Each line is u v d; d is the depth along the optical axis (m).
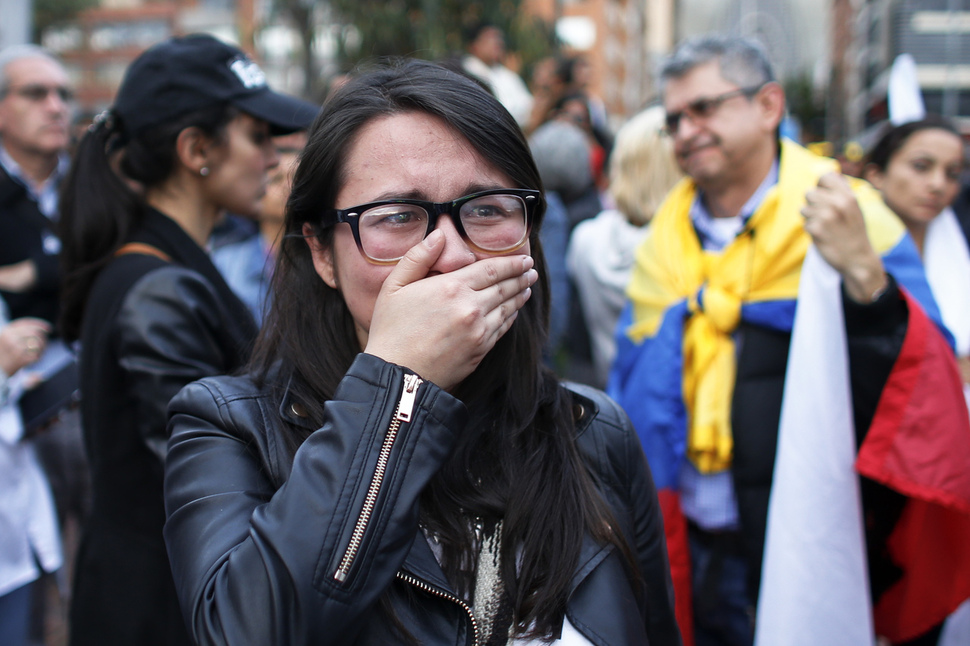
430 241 0.99
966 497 1.80
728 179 2.27
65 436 3.34
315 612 0.87
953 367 1.85
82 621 1.60
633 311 2.50
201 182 1.84
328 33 11.84
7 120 3.44
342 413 0.96
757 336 2.14
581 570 1.08
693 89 2.23
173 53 1.79
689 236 2.41
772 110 2.26
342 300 1.19
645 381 2.25
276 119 1.83
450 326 0.97
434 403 0.96
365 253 1.04
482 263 1.00
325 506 0.91
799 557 1.85
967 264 2.74
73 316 1.83
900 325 1.84
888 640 2.17
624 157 3.20
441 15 11.66
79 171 1.77
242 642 0.87
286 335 1.18
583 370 3.51
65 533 4.06
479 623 1.05
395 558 0.93
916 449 1.81
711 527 2.20
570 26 34.69
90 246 1.75
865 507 2.05
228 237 3.43
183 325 1.60
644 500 1.28
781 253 2.13
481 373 1.16
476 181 1.04
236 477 1.07
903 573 2.06
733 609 2.19
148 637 1.57
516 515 1.08
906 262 2.07
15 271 3.10
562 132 4.50
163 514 1.60
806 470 1.86
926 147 2.71
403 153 1.03
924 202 2.71
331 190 1.08
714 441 2.15
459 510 1.09
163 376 1.55
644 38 42.84
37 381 2.61
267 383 1.18
